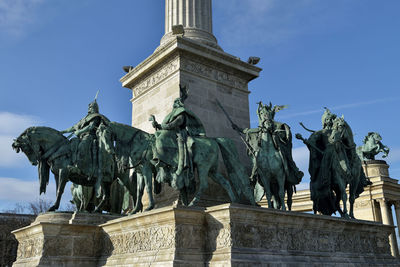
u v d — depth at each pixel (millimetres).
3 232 40406
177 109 14008
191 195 15164
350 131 16422
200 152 13492
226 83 18047
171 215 10859
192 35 18672
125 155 13125
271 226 11586
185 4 19578
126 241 12242
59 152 14203
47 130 14500
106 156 14469
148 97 18250
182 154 13078
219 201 15750
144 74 18688
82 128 14953
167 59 17516
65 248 12898
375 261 14453
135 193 15445
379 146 31703
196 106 16703
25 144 14148
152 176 14289
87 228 13266
